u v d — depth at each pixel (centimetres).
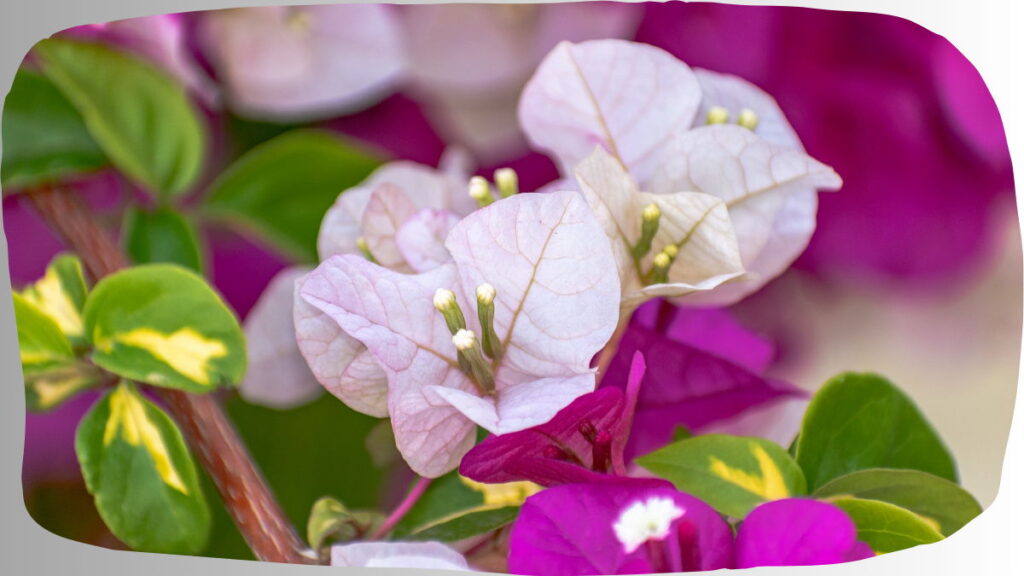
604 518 51
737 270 51
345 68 51
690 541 51
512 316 50
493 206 50
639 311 51
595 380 50
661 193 51
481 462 51
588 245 50
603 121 51
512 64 51
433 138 51
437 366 50
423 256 51
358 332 50
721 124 51
